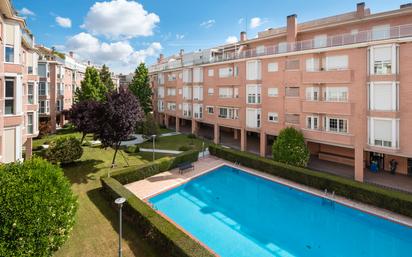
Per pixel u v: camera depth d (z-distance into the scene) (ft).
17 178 32.32
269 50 94.27
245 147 104.27
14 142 49.55
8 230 28.84
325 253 42.65
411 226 48.26
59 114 139.85
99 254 37.55
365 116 68.54
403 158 74.08
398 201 52.31
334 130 75.92
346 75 70.64
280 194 68.90
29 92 75.10
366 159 80.59
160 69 184.14
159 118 179.73
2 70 44.62
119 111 68.23
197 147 110.11
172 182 70.69
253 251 42.55
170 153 97.40
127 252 38.19
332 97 76.33
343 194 61.00
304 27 101.71
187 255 33.37
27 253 29.96
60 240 34.53
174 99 153.79
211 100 120.78
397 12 74.02
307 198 65.16
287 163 77.41
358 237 48.16
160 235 38.75
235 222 52.54
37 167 36.24
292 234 48.57
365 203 57.36
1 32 45.01
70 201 36.81
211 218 53.98
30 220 30.17
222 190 70.69
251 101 98.84
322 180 65.05
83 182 65.51
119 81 325.01
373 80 66.03
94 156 87.92
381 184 66.64
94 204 53.78
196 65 128.47
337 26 87.35
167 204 60.39
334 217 56.08
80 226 44.93
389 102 63.98
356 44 68.80
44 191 32.55
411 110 61.82
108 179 60.59
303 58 81.76
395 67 62.69
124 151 97.60
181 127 167.22
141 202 48.78
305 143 80.12
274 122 91.04
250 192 69.92
